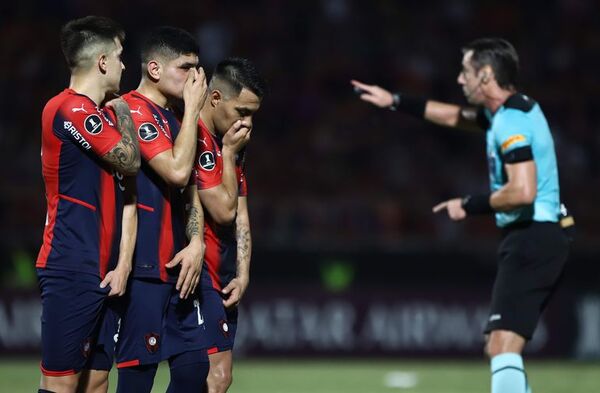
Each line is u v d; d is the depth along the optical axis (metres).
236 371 42.00
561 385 38.19
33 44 60.06
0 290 44.59
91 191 18.67
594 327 48.00
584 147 61.19
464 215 22.89
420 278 47.97
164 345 19.83
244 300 46.41
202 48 62.88
